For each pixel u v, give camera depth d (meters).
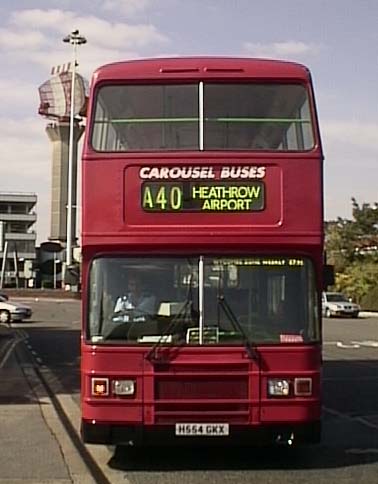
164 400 10.80
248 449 12.86
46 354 30.36
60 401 18.59
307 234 11.18
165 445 11.55
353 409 17.22
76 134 58.78
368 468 11.44
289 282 11.12
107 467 11.61
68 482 10.65
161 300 11.06
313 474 11.05
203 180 11.24
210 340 10.92
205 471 11.30
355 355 29.70
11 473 11.18
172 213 11.20
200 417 10.78
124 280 11.13
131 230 11.19
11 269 107.81
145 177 11.26
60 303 75.50
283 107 11.51
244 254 11.17
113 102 11.51
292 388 10.84
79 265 13.02
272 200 11.23
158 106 11.49
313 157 11.29
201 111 11.46
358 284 67.50
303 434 10.81
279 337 10.97
